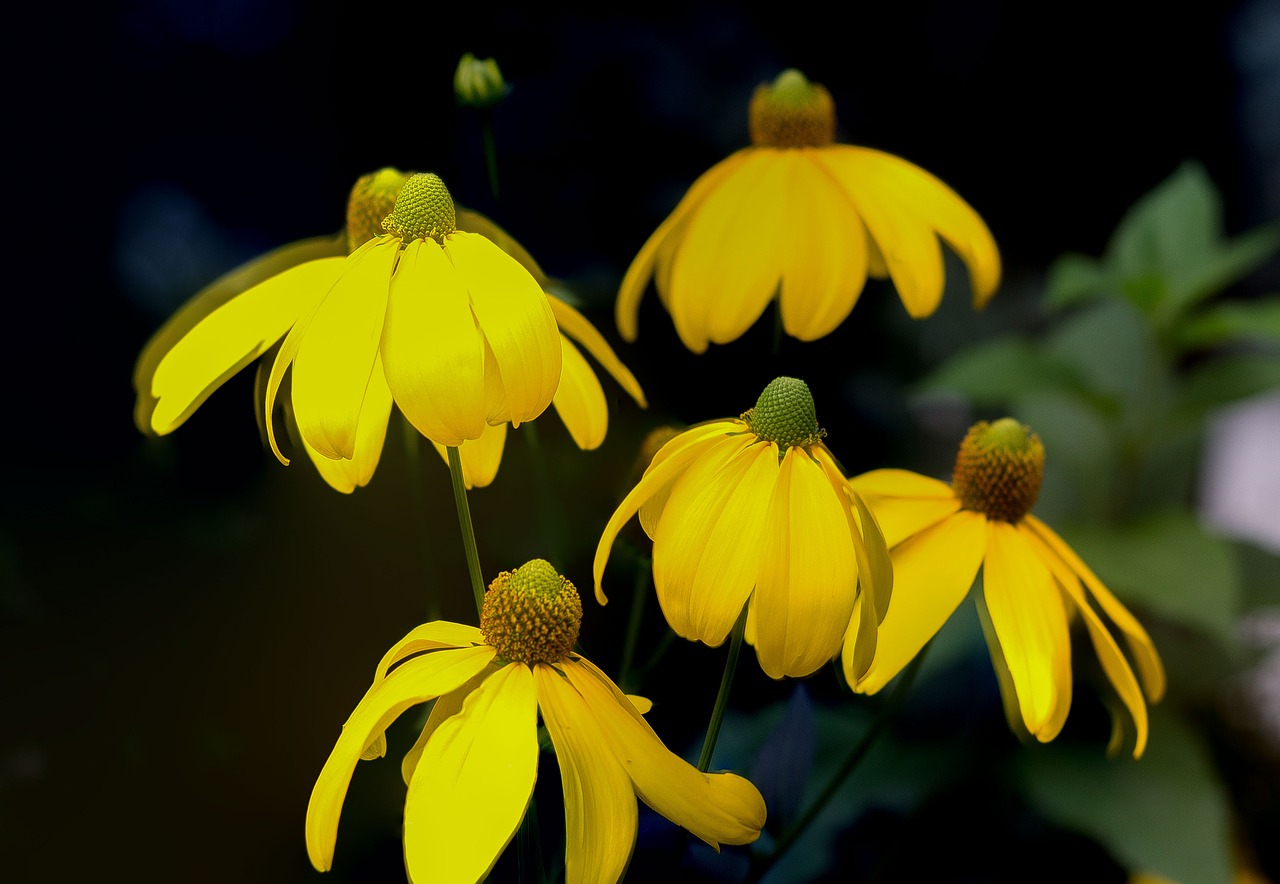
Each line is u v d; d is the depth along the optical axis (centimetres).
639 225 121
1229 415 175
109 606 88
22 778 83
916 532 66
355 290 57
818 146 74
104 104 127
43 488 96
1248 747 132
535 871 59
